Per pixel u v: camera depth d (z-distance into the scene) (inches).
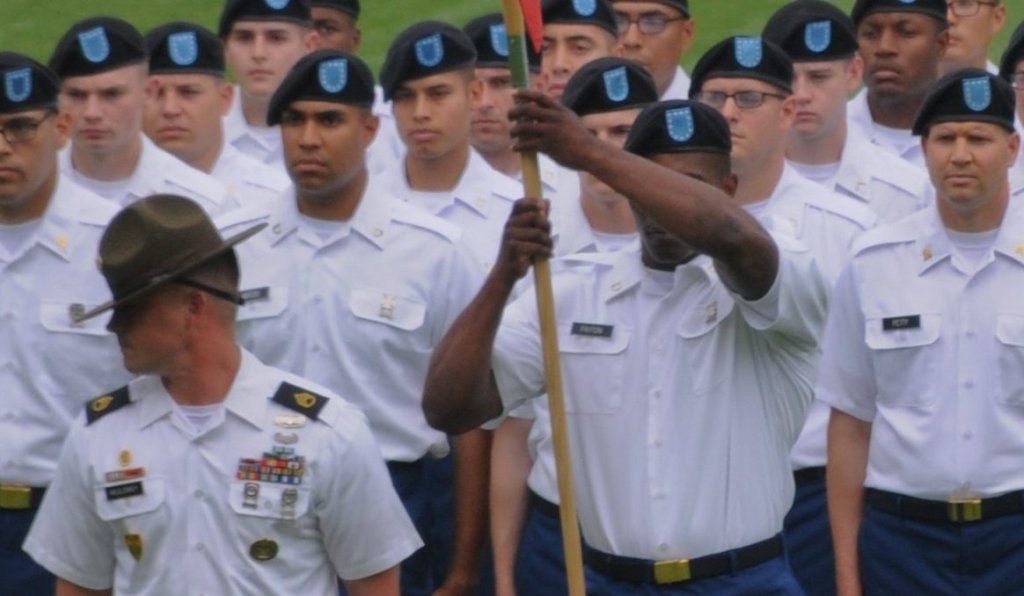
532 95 786.2
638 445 885.2
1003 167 1050.7
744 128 1138.7
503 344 862.5
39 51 2289.6
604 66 1100.5
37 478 1059.9
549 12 1286.9
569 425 895.1
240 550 788.0
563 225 1132.5
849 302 1075.9
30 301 1061.8
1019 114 1286.9
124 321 777.6
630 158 794.8
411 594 1092.5
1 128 1041.5
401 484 1069.8
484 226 1202.6
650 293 887.7
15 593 1067.9
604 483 892.6
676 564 880.9
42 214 1065.5
